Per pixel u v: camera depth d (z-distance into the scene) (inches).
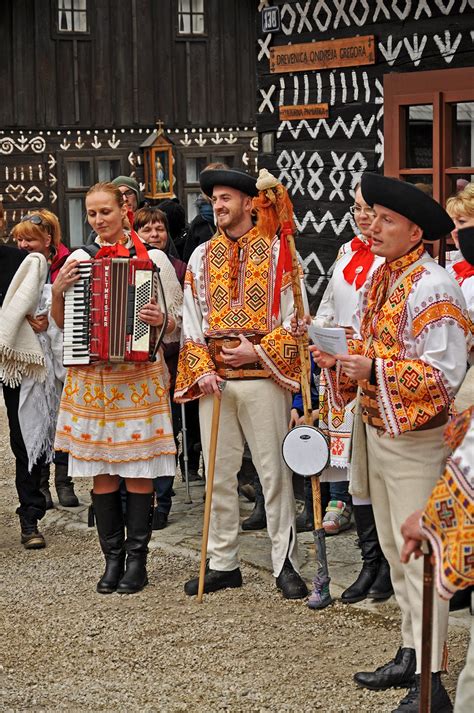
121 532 238.7
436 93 290.7
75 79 729.6
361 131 311.7
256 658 201.0
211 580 232.5
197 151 770.8
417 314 172.6
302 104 326.3
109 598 233.0
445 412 174.7
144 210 293.1
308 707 181.9
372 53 304.7
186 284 231.0
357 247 223.0
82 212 740.0
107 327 224.1
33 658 205.2
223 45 773.3
